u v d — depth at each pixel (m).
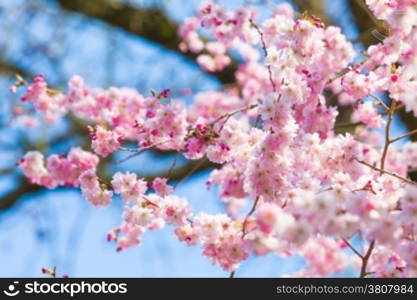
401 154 5.80
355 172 4.86
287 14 6.27
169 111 5.06
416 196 3.88
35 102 6.20
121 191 5.05
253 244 4.04
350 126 6.09
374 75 4.97
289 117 4.66
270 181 4.62
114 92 6.11
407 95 4.61
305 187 4.57
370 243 4.48
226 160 4.99
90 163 5.79
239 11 5.81
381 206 3.77
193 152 5.09
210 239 4.66
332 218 3.63
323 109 5.03
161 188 5.19
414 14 4.71
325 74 5.46
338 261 6.73
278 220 3.69
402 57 4.81
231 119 4.96
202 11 5.89
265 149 4.65
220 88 8.10
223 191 5.88
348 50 5.41
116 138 5.26
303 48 5.04
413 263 4.14
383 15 4.91
